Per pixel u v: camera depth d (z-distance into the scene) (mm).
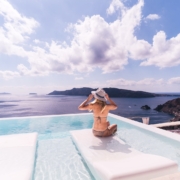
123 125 5863
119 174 1637
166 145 3732
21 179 1669
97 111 3555
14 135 3809
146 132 4801
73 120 7090
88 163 2449
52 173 2430
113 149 2881
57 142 4016
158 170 1771
